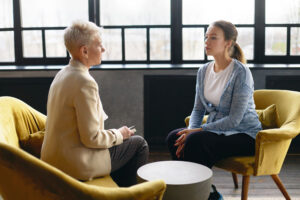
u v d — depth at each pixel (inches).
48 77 145.6
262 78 144.3
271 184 112.3
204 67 95.2
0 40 155.7
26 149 77.3
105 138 66.0
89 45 66.4
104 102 147.2
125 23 154.4
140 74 145.9
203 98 93.4
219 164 86.4
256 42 153.6
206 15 153.0
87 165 64.8
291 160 135.8
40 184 47.1
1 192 51.3
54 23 154.4
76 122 64.0
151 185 52.8
